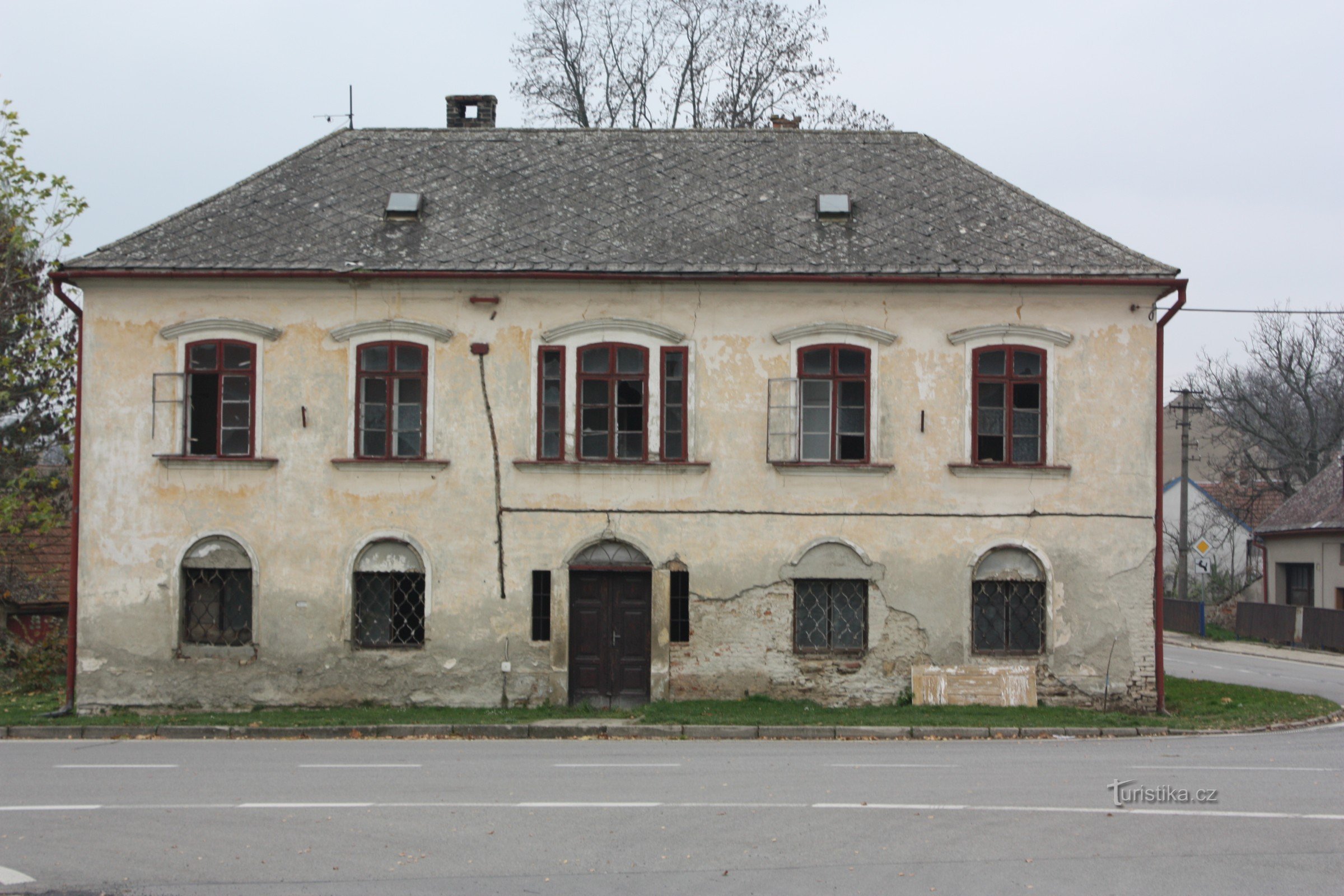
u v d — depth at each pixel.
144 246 19.16
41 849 8.63
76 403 19.08
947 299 18.81
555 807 10.12
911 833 9.11
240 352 18.98
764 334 18.84
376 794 10.78
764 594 18.67
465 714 17.77
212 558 18.80
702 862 8.23
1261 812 9.90
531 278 18.66
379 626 18.92
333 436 18.83
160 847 8.67
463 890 7.55
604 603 18.89
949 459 18.73
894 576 18.66
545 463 18.67
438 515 18.78
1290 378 49.22
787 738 16.11
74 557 18.77
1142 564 18.62
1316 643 37.03
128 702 18.64
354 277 18.69
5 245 24.08
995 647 18.73
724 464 18.75
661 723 16.48
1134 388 18.73
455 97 23.83
